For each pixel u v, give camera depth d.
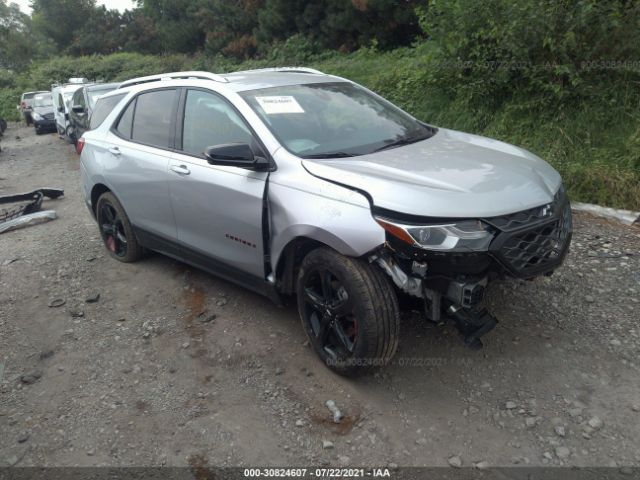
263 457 2.93
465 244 2.90
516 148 4.01
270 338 3.98
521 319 3.90
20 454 3.07
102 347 4.07
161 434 3.14
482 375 3.38
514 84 7.34
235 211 3.82
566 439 2.87
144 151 4.71
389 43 16.86
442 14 8.05
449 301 3.12
